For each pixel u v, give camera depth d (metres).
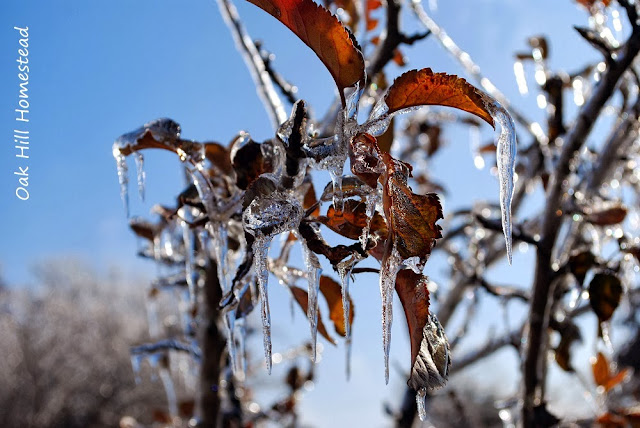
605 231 1.01
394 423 1.54
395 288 0.60
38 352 7.74
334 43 0.59
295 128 0.60
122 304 8.57
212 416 0.97
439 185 1.80
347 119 0.59
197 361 1.05
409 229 0.57
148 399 7.47
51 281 9.27
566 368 1.10
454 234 1.67
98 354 7.67
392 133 0.71
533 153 1.33
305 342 1.54
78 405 7.41
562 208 0.97
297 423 1.51
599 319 0.91
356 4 1.24
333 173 0.60
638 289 1.19
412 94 0.58
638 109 1.05
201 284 1.04
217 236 0.70
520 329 1.36
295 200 0.61
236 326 0.77
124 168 0.72
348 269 0.60
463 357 1.44
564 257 1.11
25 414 7.35
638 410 1.14
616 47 0.96
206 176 0.69
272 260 0.71
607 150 1.09
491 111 0.58
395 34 1.07
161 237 1.07
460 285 1.59
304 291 0.71
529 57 1.25
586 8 1.09
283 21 0.59
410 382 0.59
